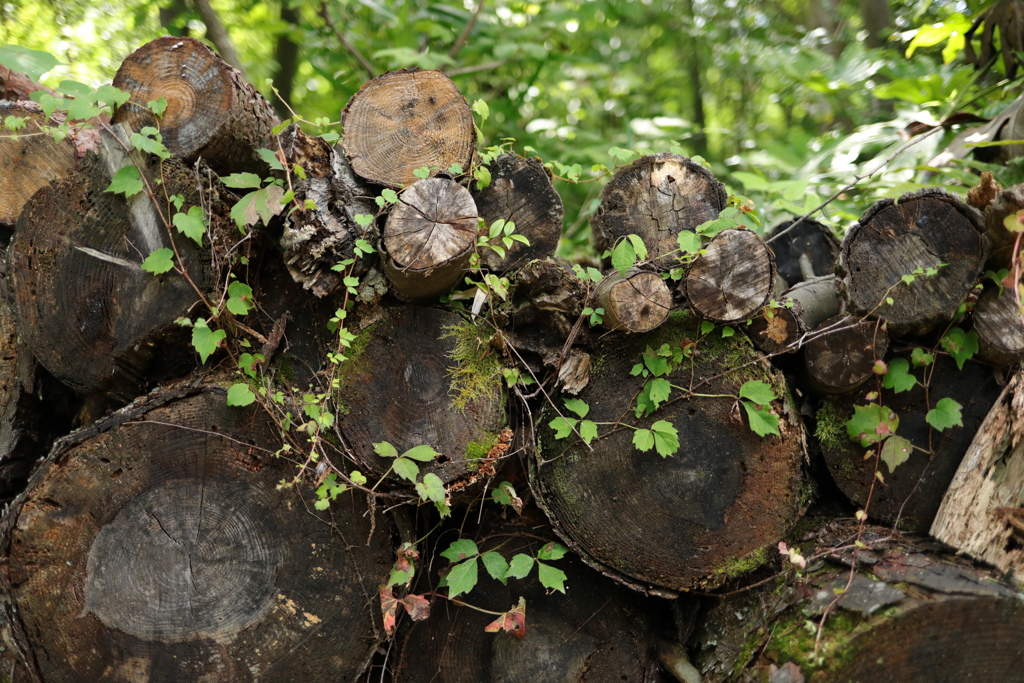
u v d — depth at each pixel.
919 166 1.88
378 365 1.23
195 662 1.21
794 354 1.34
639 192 1.36
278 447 1.22
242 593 1.21
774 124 4.43
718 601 1.34
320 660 1.23
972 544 1.28
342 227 1.21
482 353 1.25
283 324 1.27
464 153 1.26
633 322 1.25
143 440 1.20
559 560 1.35
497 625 1.24
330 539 1.23
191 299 1.21
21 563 1.19
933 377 1.35
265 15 2.87
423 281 1.19
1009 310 1.29
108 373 1.26
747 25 3.86
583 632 1.34
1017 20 1.98
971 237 1.26
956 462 1.34
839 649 1.21
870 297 1.28
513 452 1.28
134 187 1.20
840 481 1.36
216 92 1.25
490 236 1.19
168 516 1.21
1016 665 1.21
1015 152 1.78
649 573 1.31
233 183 1.21
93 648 1.20
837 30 3.91
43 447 1.46
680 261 1.29
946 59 2.23
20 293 1.26
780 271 1.57
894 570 1.26
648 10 3.45
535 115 2.91
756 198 1.86
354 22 2.41
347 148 1.25
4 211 1.36
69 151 1.35
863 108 3.06
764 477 1.30
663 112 3.38
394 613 1.20
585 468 1.30
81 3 2.66
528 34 2.29
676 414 1.30
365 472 1.22
